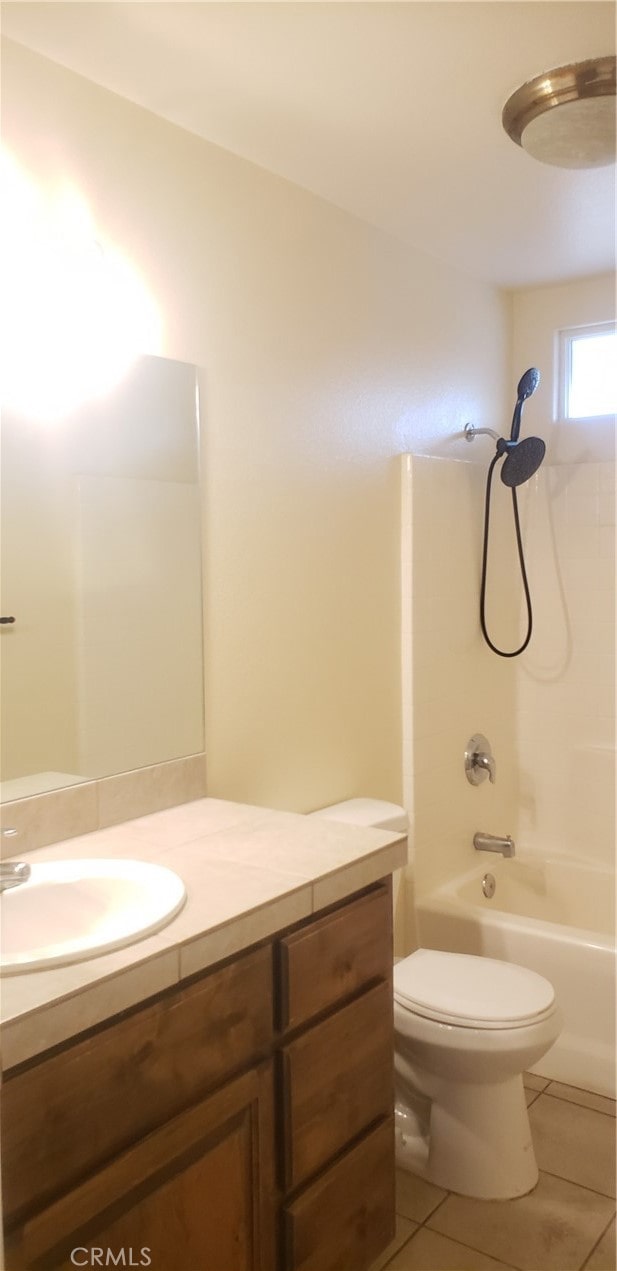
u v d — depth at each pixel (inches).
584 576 133.0
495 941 107.0
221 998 57.7
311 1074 64.4
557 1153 89.7
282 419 94.3
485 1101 83.8
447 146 87.5
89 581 75.6
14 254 69.1
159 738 81.7
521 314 136.6
